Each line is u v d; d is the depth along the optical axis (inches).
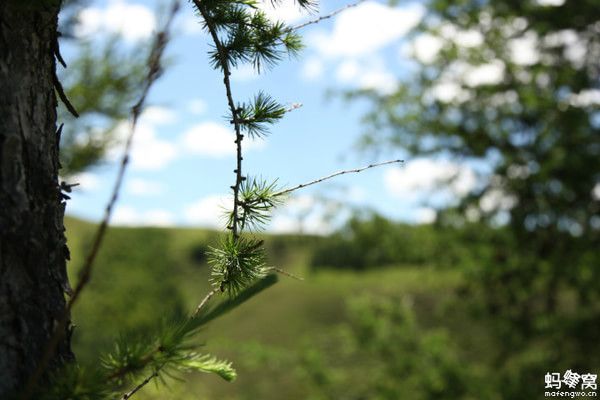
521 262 311.0
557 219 307.1
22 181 49.5
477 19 310.7
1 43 50.2
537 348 317.1
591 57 302.7
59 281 50.8
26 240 48.7
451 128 321.4
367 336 334.0
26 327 47.6
